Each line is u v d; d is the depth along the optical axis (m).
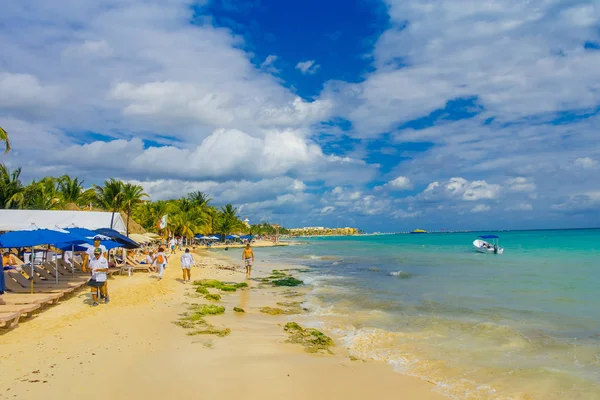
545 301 16.56
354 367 8.72
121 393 6.55
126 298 15.16
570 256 42.97
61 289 13.90
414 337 11.25
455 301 16.69
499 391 7.56
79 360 7.92
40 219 24.83
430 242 106.12
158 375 7.45
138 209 69.69
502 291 19.23
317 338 10.80
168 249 51.41
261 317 13.70
